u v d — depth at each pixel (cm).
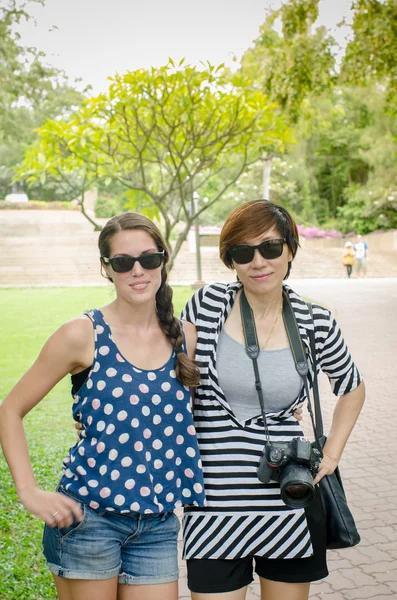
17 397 213
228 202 3953
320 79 1338
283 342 239
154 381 218
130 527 215
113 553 213
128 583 219
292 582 231
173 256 995
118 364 216
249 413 234
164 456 218
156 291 225
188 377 220
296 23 1276
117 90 917
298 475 213
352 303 1756
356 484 526
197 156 1050
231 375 233
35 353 1088
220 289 246
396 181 3956
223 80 953
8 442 209
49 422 707
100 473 211
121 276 220
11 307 1648
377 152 3862
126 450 212
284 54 1320
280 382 233
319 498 234
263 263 231
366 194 4016
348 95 3862
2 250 3033
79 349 215
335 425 248
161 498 217
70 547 211
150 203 1040
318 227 4247
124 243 221
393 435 664
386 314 1553
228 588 226
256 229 232
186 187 1109
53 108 2105
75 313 1538
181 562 395
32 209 4044
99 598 211
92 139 952
